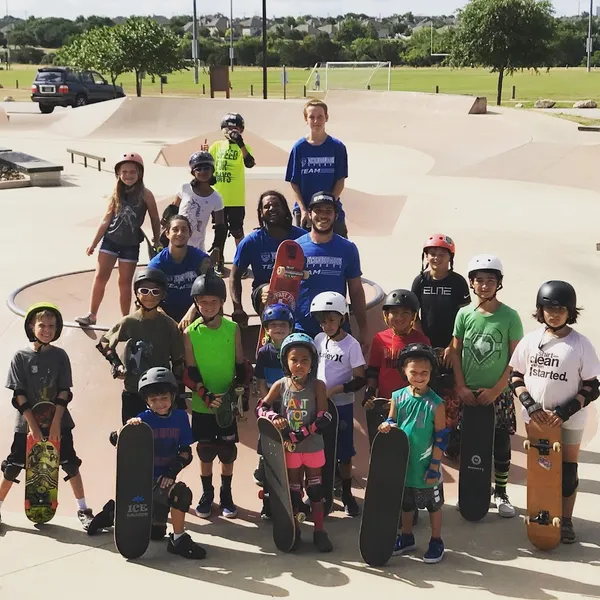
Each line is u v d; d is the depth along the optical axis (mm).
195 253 6090
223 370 5223
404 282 10461
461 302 5879
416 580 4477
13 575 4516
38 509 4996
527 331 8648
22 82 60125
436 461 4664
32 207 15602
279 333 5180
